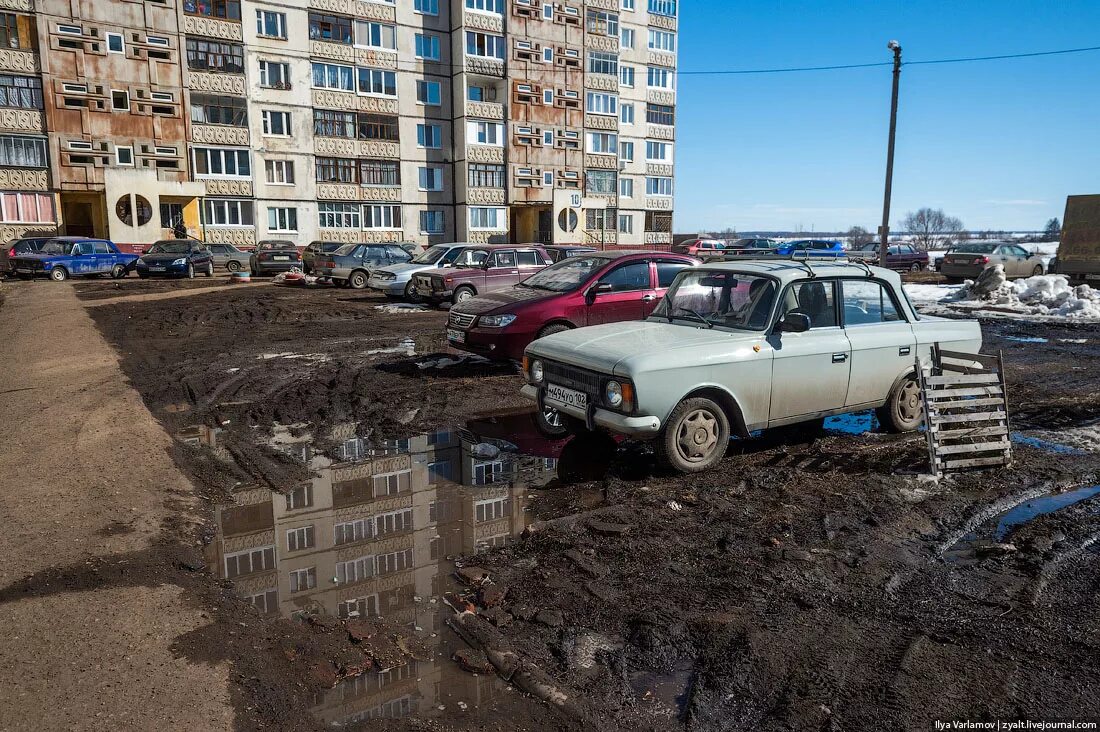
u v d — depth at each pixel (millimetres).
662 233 57844
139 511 4734
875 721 2725
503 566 4105
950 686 2941
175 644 3201
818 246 36281
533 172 47906
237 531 4668
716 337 5715
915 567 4027
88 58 34781
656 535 4441
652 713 2818
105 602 3543
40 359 10328
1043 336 13555
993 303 18531
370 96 42844
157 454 5938
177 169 37375
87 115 35000
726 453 6137
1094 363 10602
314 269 24141
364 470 5879
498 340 9148
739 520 4660
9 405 7535
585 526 4590
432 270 17797
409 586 3924
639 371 5203
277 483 5539
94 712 2689
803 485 5312
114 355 10703
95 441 6211
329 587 3914
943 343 6836
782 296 5926
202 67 37562
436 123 45562
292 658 3197
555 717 2807
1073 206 20391
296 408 7906
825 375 6059
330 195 42125
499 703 2906
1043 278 18812
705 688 2949
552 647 3285
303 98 40719
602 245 50844
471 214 46219
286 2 39625
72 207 37969
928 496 5094
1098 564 4051
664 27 55656
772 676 3010
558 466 5910
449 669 3150
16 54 33406
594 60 49812
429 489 5430
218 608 3580
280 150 40219
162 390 8711
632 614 3543
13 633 3229
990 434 5707
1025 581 3861
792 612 3543
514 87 46531
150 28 36031
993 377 5797
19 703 2727
